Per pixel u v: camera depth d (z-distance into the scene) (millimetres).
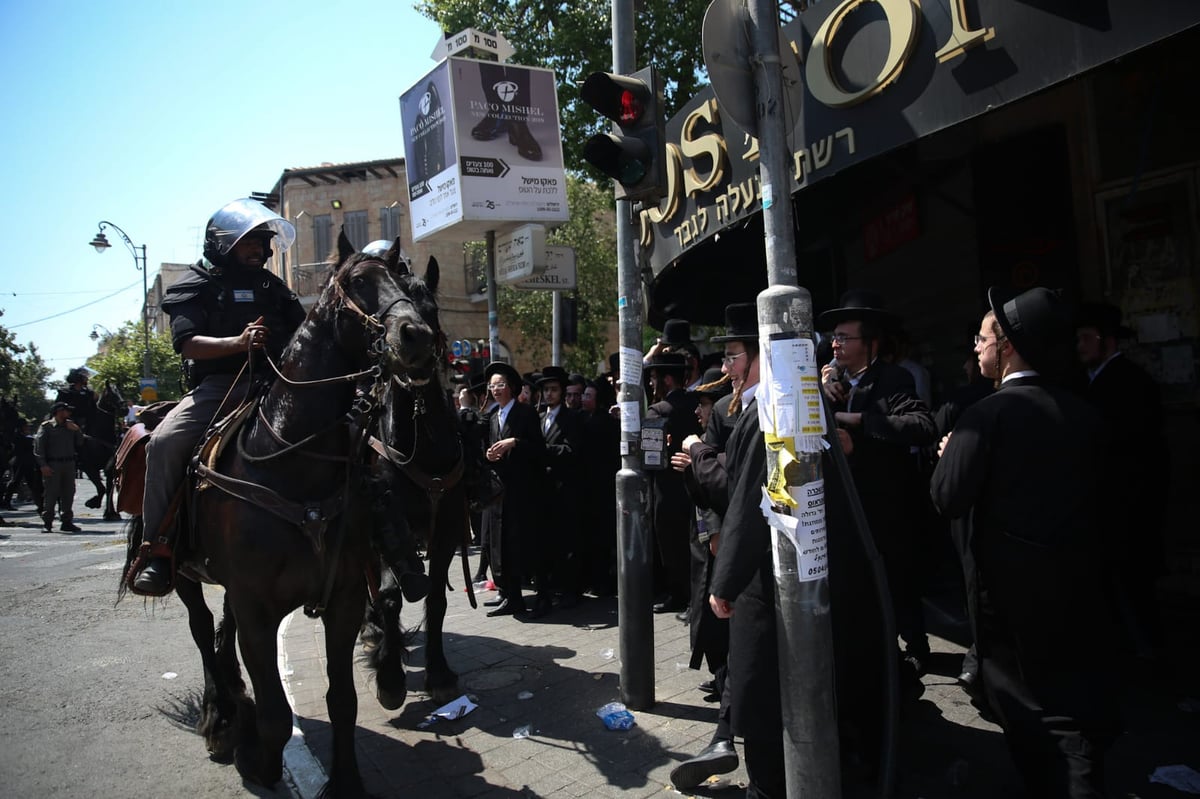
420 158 9508
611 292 23000
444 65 8742
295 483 3434
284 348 4000
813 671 2727
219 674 4297
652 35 12062
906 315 8750
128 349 42031
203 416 3891
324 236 28375
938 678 4844
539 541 6852
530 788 3709
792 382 2723
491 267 9594
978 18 4031
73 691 5293
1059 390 3045
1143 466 4848
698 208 6625
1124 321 6531
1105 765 3562
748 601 3154
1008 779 3531
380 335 3346
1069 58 3664
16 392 46375
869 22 4637
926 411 3934
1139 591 4859
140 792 3811
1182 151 6086
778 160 2818
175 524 3807
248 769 3803
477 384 9531
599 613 6941
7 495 18344
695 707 4582
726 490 3641
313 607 3572
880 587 3053
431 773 3910
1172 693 4324
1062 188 6930
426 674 4934
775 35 2848
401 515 4000
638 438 4578
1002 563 2945
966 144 7461
